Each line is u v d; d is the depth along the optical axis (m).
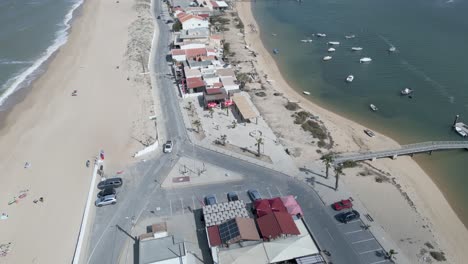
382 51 148.75
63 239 66.00
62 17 189.25
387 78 128.25
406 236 65.38
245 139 90.62
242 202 68.44
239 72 126.88
